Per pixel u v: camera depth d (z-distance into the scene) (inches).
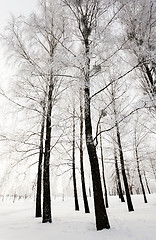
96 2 236.4
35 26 261.3
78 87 231.6
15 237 181.9
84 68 210.5
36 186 350.3
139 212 345.4
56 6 256.2
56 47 285.1
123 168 437.7
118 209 470.6
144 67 255.4
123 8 234.7
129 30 233.3
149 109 244.1
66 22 269.0
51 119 292.8
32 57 282.7
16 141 294.2
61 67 220.2
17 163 299.7
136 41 221.8
